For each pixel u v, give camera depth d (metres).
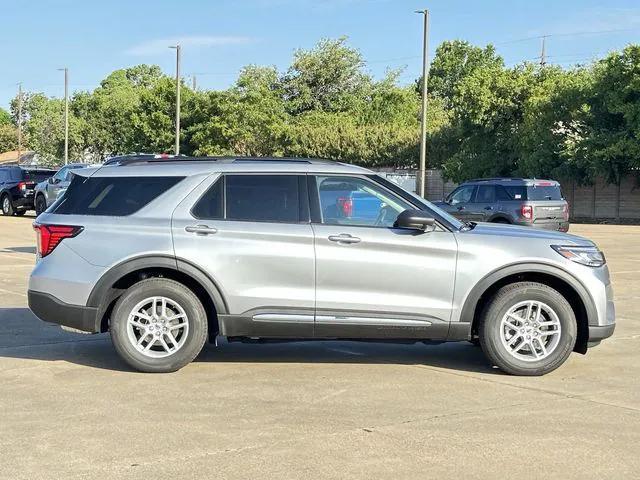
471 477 4.82
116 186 7.56
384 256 7.26
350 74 72.56
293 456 5.17
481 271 7.27
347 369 7.62
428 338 7.36
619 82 34.50
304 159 7.74
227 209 7.41
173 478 4.79
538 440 5.52
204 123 52.75
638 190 36.94
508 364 7.32
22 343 8.67
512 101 39.84
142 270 7.45
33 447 5.34
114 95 73.00
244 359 8.03
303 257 7.25
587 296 7.36
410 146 48.88
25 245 20.09
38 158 74.31
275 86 72.00
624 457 5.20
